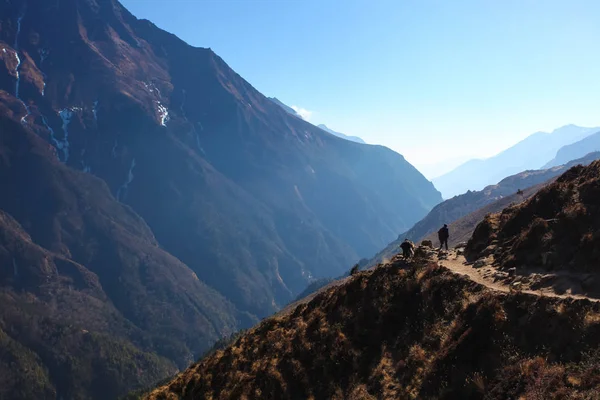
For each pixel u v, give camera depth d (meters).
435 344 18.53
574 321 14.45
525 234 22.80
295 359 23.98
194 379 29.67
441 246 30.84
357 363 21.08
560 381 12.89
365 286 26.42
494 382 14.66
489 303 17.59
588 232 19.12
